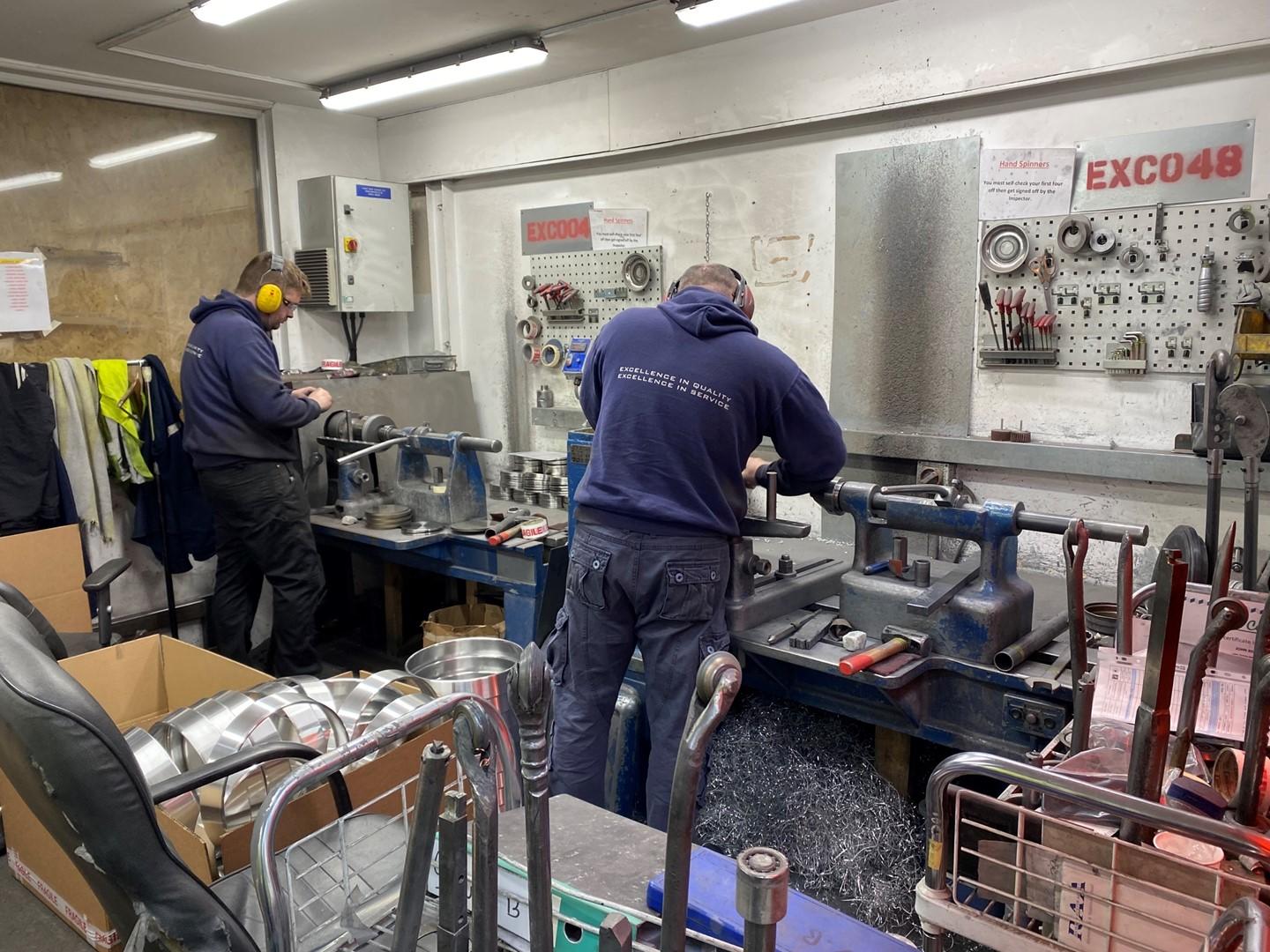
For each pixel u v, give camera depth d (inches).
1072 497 100.3
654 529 76.3
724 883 37.7
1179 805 40.6
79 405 130.2
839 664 70.7
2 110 127.3
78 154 135.2
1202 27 84.4
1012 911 39.9
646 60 125.8
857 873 82.0
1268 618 38.8
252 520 117.0
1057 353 98.3
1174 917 34.0
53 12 105.8
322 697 80.0
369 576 158.7
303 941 46.8
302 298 126.3
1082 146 94.8
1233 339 87.5
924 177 105.7
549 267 145.6
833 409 117.5
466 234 159.6
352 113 159.3
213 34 114.7
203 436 114.7
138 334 144.0
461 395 159.9
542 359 147.5
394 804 71.2
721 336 78.4
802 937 35.8
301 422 114.9
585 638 80.9
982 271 101.8
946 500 75.9
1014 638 75.6
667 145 126.8
